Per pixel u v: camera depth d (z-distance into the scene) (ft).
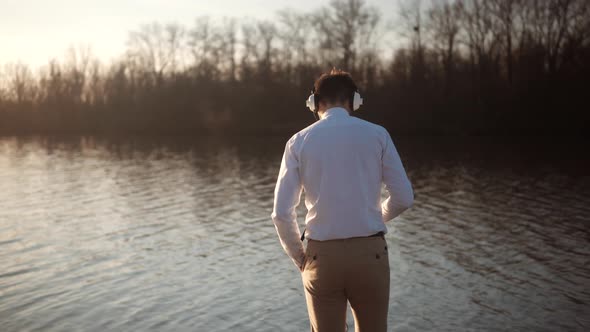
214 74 169.27
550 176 57.16
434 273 23.09
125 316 18.45
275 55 160.15
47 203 45.93
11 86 191.01
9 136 171.42
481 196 45.06
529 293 20.18
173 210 41.27
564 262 24.40
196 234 32.35
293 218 7.50
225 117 163.53
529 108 120.37
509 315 17.98
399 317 18.03
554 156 77.82
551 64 120.47
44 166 80.48
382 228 7.39
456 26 131.54
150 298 20.39
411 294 20.39
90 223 36.55
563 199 42.60
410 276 22.74
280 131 156.25
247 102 161.99
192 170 71.97
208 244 29.60
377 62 143.95
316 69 153.89
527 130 120.98
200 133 166.71
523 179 55.26
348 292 7.42
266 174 66.28
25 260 26.61
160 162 84.23
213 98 167.02
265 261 25.70
